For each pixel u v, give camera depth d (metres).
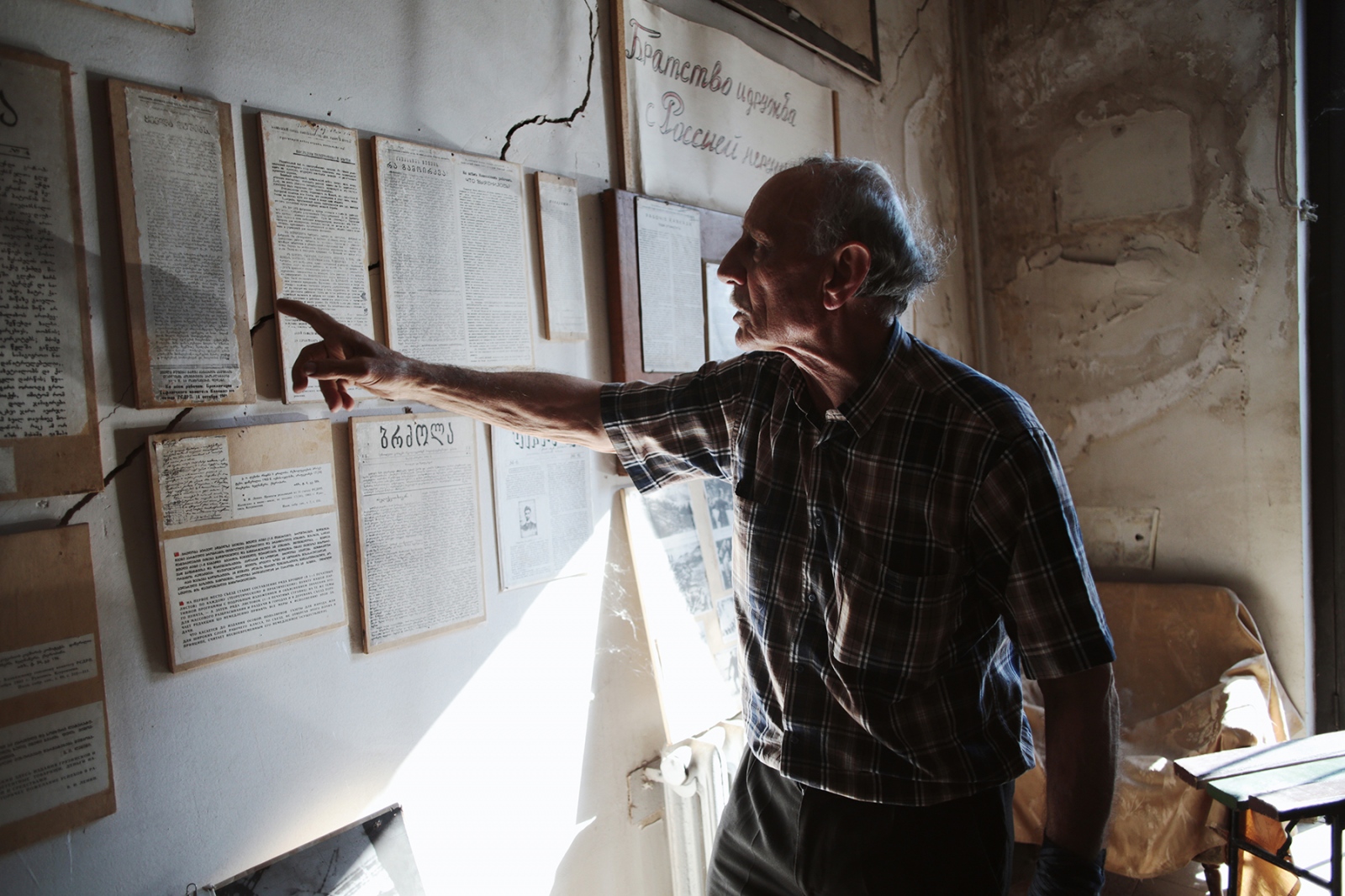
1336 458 2.45
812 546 1.06
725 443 1.20
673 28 1.81
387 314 1.27
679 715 1.67
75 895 0.96
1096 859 0.92
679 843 1.66
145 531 1.03
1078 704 0.91
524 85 1.50
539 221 1.51
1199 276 2.57
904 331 1.06
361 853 1.20
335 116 1.23
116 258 1.00
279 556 1.14
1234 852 1.66
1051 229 2.84
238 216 1.11
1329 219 2.42
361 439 1.24
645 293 1.70
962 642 1.00
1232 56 2.46
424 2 1.34
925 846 1.00
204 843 1.08
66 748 0.95
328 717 1.21
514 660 1.48
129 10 1.00
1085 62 2.72
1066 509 0.91
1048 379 2.89
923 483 0.97
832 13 2.32
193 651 1.05
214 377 1.08
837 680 1.03
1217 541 2.58
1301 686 2.45
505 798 1.46
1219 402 2.56
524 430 1.27
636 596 1.70
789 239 0.97
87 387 0.97
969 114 2.97
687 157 1.85
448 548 1.36
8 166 0.91
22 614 0.92
